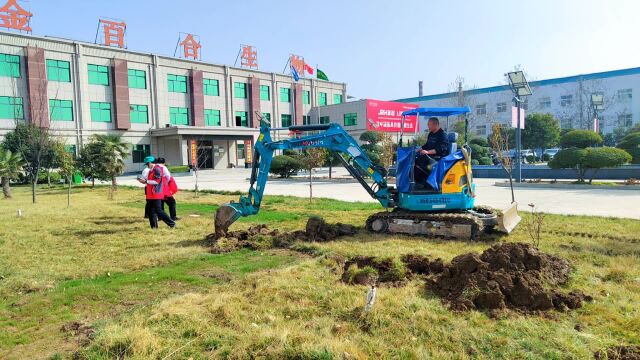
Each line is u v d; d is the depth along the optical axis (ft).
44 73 108.78
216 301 15.88
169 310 15.01
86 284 19.25
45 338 13.99
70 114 114.73
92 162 76.89
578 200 45.37
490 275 16.08
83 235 30.25
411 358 12.00
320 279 18.79
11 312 16.30
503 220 26.43
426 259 20.03
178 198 55.77
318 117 175.01
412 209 27.94
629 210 37.70
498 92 195.42
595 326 13.80
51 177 95.81
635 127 151.84
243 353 12.25
